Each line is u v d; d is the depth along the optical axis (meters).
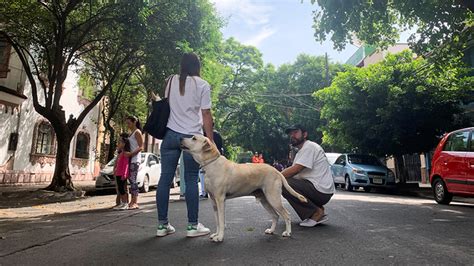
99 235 4.67
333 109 18.91
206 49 14.05
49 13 12.12
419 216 7.03
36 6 11.84
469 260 3.71
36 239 4.39
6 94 16.22
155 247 4.01
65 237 4.54
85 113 13.22
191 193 4.58
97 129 23.95
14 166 17.08
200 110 4.87
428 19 11.50
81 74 19.06
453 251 4.10
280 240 4.50
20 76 17.33
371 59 34.44
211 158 4.40
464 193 9.34
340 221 6.15
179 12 12.94
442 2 10.94
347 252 3.95
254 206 8.02
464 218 6.86
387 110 16.02
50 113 12.29
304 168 5.66
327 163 5.85
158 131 4.70
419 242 4.55
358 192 15.43
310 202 5.58
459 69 15.83
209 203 8.77
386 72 17.31
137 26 11.83
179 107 4.71
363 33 13.12
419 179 24.02
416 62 16.97
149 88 16.25
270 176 4.76
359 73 18.19
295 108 37.03
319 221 5.63
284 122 39.22
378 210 7.82
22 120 17.52
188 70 4.80
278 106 38.16
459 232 5.34
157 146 34.38
